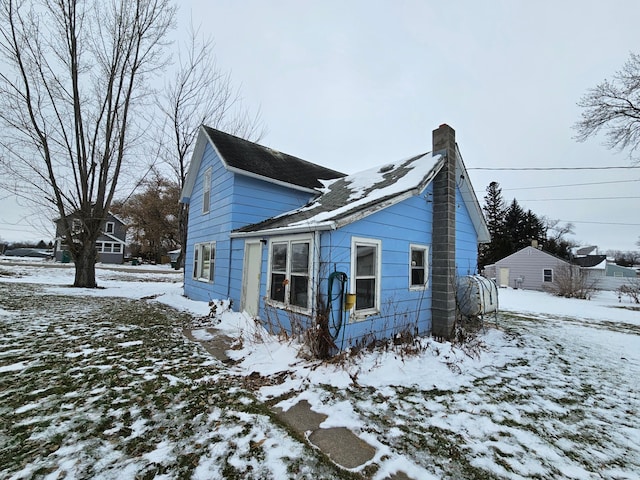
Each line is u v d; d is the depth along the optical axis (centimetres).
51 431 257
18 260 3027
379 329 553
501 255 3631
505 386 412
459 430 292
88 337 538
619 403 371
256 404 323
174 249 4556
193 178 1225
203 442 252
